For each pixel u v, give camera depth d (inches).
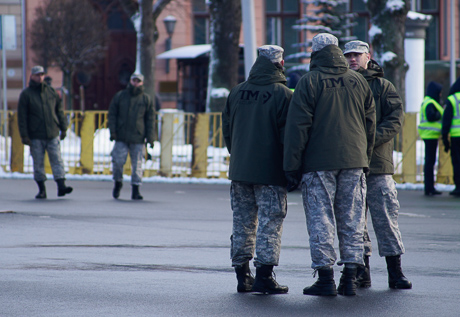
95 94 2645.2
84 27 2246.6
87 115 1353.3
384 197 465.1
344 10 2290.8
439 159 1190.3
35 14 2278.5
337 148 434.6
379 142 465.1
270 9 2452.0
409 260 555.2
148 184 1226.0
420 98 1839.3
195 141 1309.1
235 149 453.7
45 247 588.4
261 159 444.1
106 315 383.9
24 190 1067.3
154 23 1830.7
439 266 533.3
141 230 690.8
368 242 470.3
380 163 466.9
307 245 618.2
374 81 482.3
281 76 455.5
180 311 394.6
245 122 452.1
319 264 434.0
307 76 438.3
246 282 447.2
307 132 434.3
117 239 634.8
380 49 1429.6
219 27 1573.6
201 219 780.0
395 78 1424.7
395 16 1422.2
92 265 518.6
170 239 639.8
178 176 1315.2
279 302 418.6
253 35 1173.7
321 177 434.0
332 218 436.8
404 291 453.1
